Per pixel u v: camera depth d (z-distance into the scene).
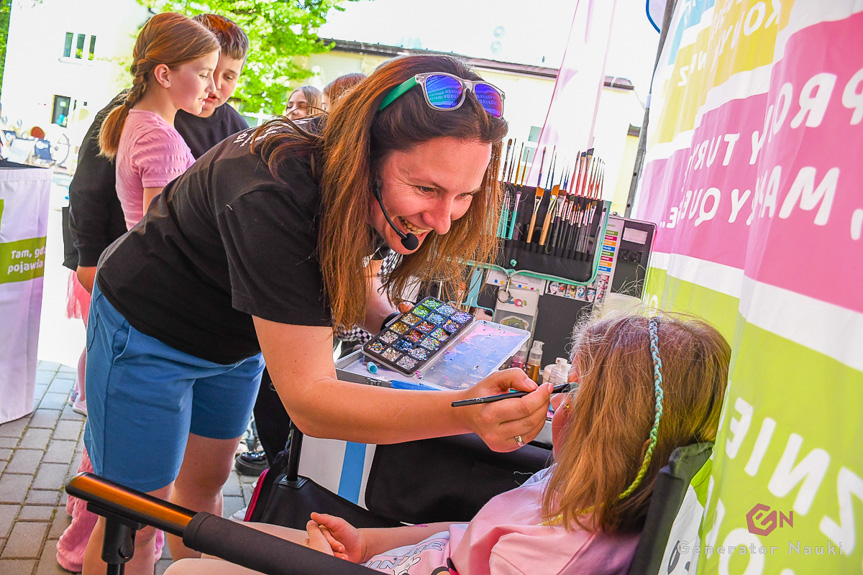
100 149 2.07
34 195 2.83
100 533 1.52
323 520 1.30
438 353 1.65
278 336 1.06
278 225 1.02
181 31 1.96
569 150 2.64
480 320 1.89
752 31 1.37
